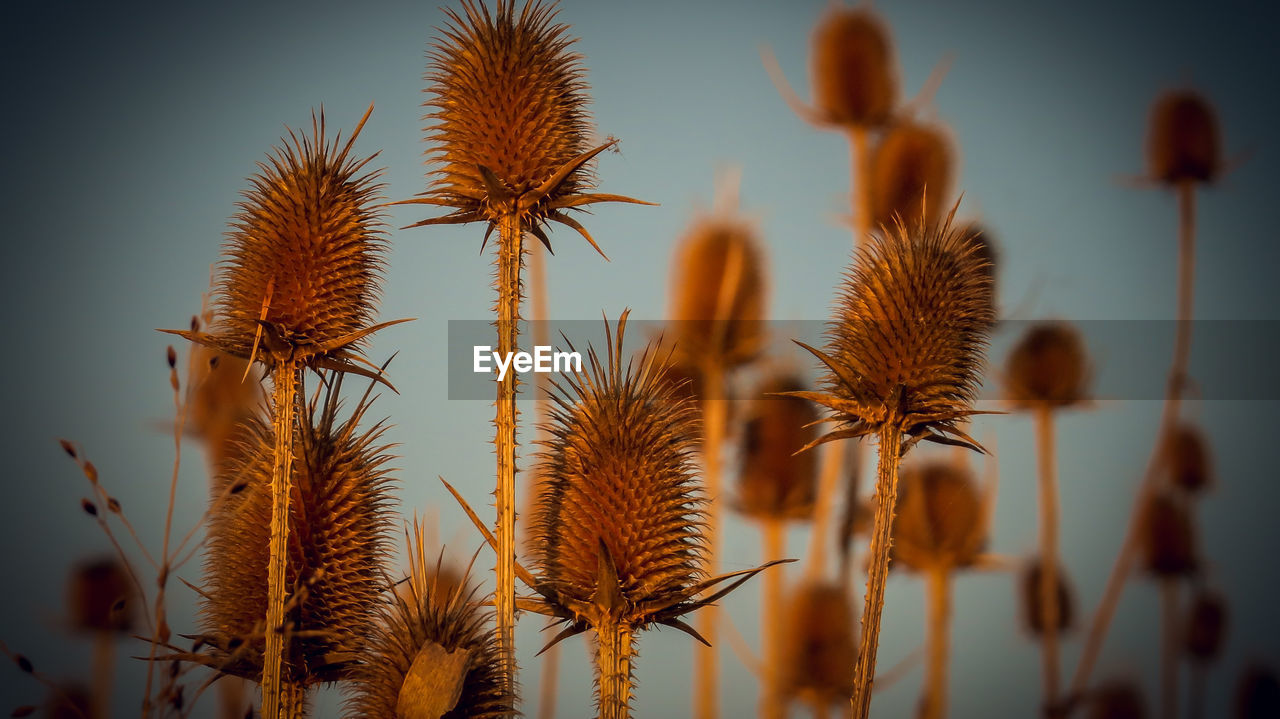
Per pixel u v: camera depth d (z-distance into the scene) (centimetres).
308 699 51
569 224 52
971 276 51
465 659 46
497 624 49
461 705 46
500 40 52
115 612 42
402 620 48
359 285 51
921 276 49
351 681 50
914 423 49
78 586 56
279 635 48
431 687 45
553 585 49
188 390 43
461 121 52
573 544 49
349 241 51
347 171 52
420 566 49
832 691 70
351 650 50
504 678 47
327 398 54
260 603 51
